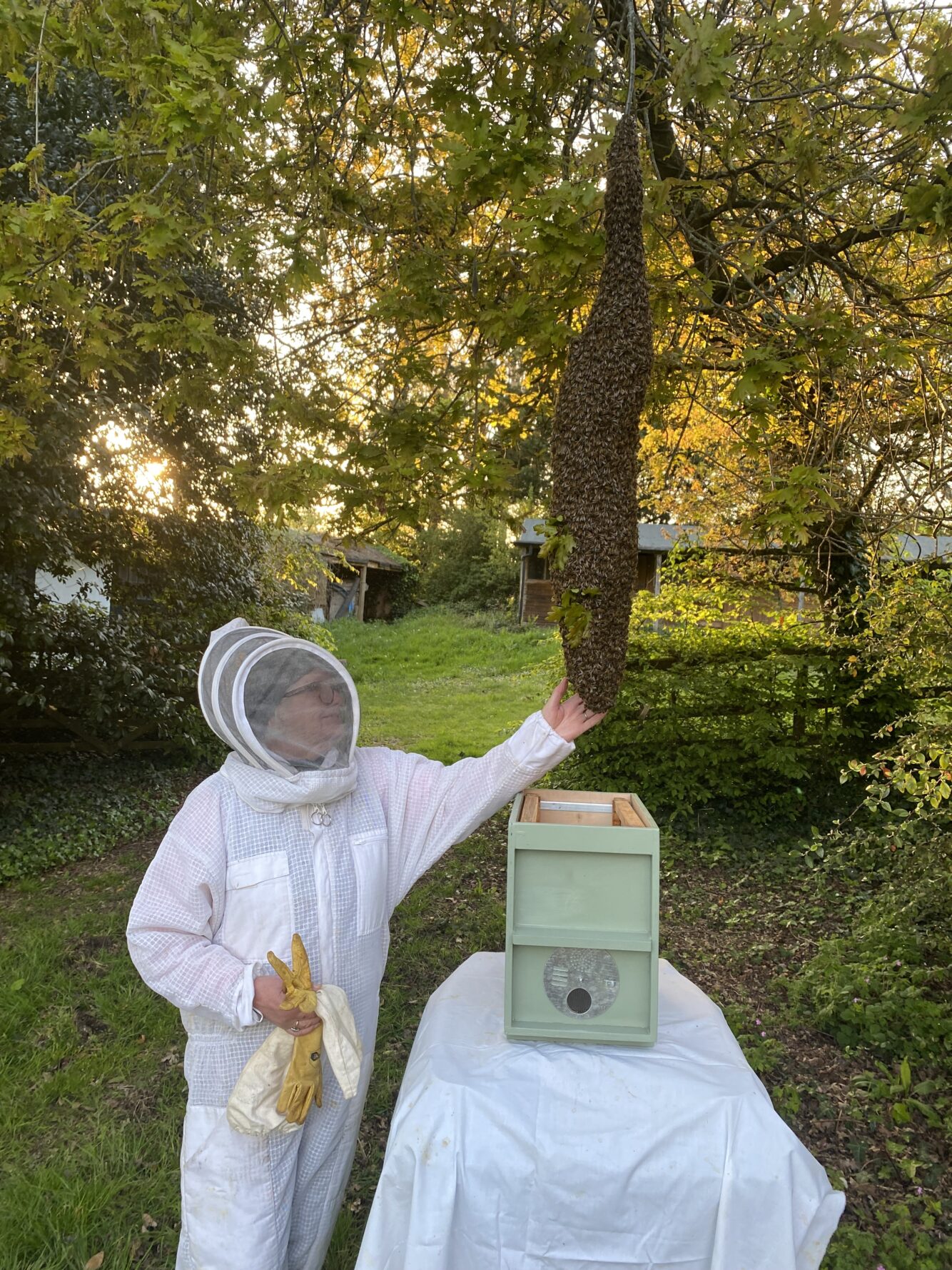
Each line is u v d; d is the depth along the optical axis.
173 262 3.92
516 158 1.97
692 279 2.83
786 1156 1.46
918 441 3.71
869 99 2.84
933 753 3.32
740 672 5.91
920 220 2.10
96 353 2.71
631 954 1.67
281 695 1.61
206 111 1.91
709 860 5.29
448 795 1.82
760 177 3.13
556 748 1.71
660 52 2.55
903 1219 2.36
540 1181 1.45
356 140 2.85
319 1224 1.70
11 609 5.75
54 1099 2.89
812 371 2.46
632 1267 1.47
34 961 3.82
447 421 2.52
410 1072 1.66
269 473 2.24
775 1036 3.30
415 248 2.87
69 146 5.27
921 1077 3.02
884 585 4.46
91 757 7.07
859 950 3.83
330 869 1.67
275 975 1.56
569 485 1.55
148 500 6.84
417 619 22.33
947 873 3.79
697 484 6.20
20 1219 2.33
